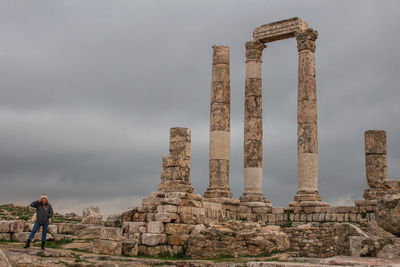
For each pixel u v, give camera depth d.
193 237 22.28
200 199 25.06
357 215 29.11
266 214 32.16
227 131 32.72
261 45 35.22
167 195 24.34
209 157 32.78
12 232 22.80
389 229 12.78
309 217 30.59
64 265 16.25
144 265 18.02
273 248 22.75
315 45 33.56
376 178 31.91
